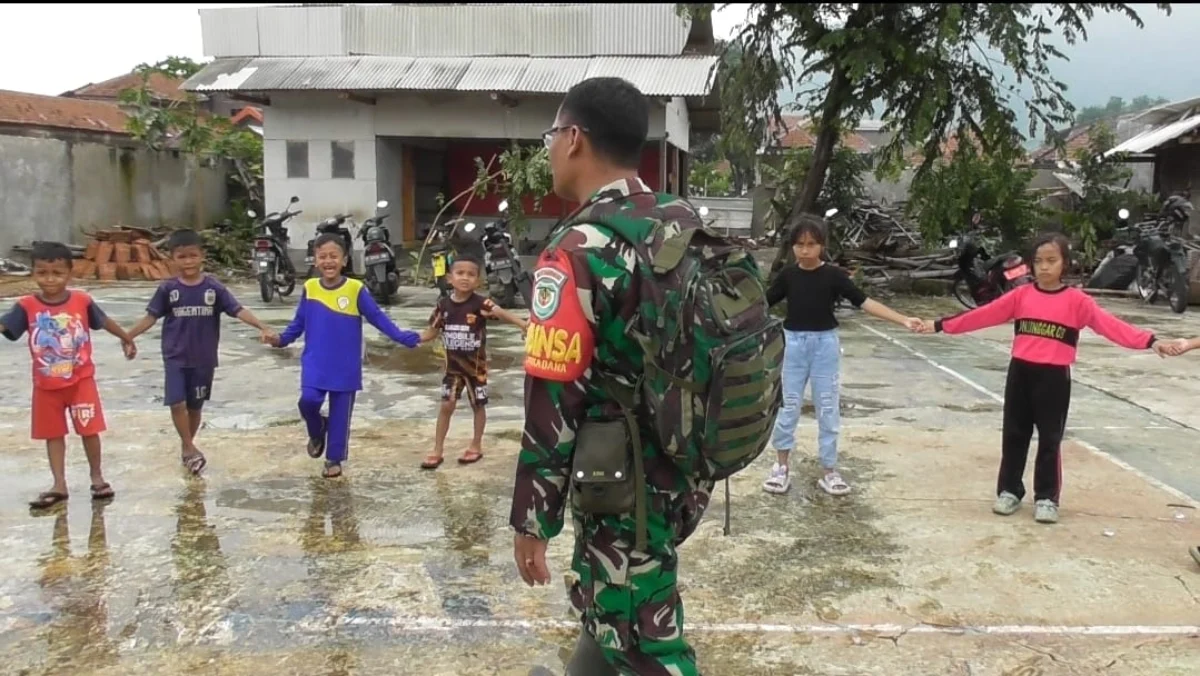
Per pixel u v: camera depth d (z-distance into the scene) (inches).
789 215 529.3
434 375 289.4
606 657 80.4
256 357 310.8
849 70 442.0
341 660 113.8
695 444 73.2
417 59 567.8
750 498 175.6
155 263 540.7
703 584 136.8
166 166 629.3
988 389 276.1
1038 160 793.6
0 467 189.2
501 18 565.9
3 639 117.9
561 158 79.0
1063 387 160.6
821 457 179.0
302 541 151.7
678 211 77.0
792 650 117.3
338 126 564.4
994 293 442.3
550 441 74.1
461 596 131.8
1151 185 743.1
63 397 166.4
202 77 545.0
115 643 117.3
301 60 570.6
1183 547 151.9
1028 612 128.2
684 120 673.6
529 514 74.8
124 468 188.7
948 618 126.3
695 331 71.6
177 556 144.9
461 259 191.3
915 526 161.3
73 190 560.4
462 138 561.6
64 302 165.8
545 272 73.4
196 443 207.6
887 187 785.6
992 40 436.1
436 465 192.7
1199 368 310.5
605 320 73.2
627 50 559.5
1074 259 565.9
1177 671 112.6
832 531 158.7
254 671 110.8
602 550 77.6
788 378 176.1
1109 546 152.1
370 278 456.4
